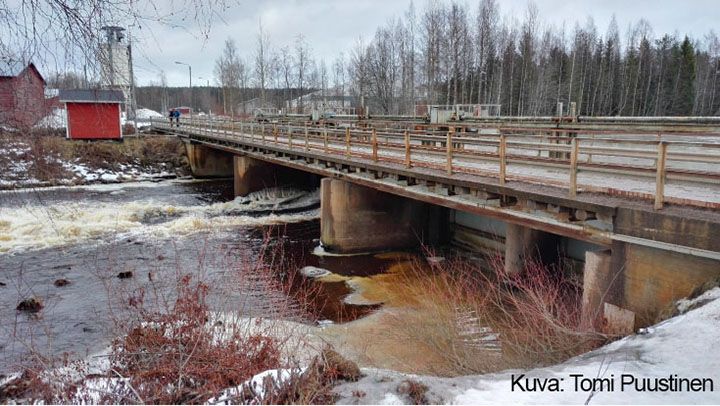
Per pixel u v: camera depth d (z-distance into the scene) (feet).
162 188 101.86
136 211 73.46
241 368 17.62
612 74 169.58
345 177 51.93
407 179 42.29
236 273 39.58
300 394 14.75
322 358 17.22
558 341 22.40
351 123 78.28
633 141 22.75
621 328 22.81
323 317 35.32
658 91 163.32
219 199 89.61
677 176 25.63
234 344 19.44
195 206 81.05
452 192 36.58
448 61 159.33
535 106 152.76
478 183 32.45
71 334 30.71
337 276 46.47
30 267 46.26
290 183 91.30
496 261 44.39
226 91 229.66
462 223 56.08
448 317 28.99
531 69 161.48
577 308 29.91
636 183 29.53
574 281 37.68
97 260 48.08
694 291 19.97
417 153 52.39
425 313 31.83
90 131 114.32
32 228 57.82
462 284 37.17
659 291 21.57
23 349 28.40
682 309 19.67
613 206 23.31
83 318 33.40
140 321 22.30
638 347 17.43
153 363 17.95
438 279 44.06
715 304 18.17
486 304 34.17
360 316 35.83
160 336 19.58
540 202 28.30
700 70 175.32
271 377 15.69
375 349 27.91
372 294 41.19
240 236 61.52
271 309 31.86
